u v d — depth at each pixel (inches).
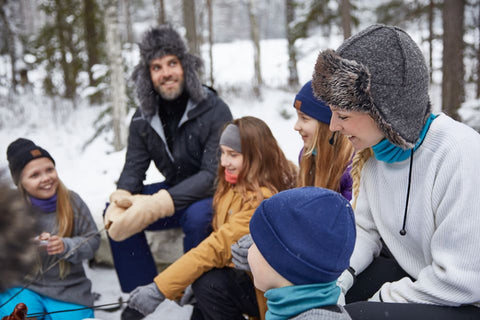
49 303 68.5
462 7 225.0
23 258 19.5
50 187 70.6
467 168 40.3
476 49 281.9
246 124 68.6
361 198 55.1
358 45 40.8
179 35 86.0
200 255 62.9
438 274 41.6
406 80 39.6
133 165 89.7
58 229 72.0
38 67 407.8
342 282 50.4
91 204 102.2
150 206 75.9
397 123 40.4
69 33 344.5
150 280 82.7
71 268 72.6
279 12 1353.3
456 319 40.6
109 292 86.7
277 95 375.9
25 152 68.0
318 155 64.0
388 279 53.4
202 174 82.4
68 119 303.0
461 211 40.1
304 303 36.6
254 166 67.6
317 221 36.5
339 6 378.6
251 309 64.3
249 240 58.2
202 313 68.8
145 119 87.6
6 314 57.4
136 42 87.7
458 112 181.8
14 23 380.5
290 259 36.4
